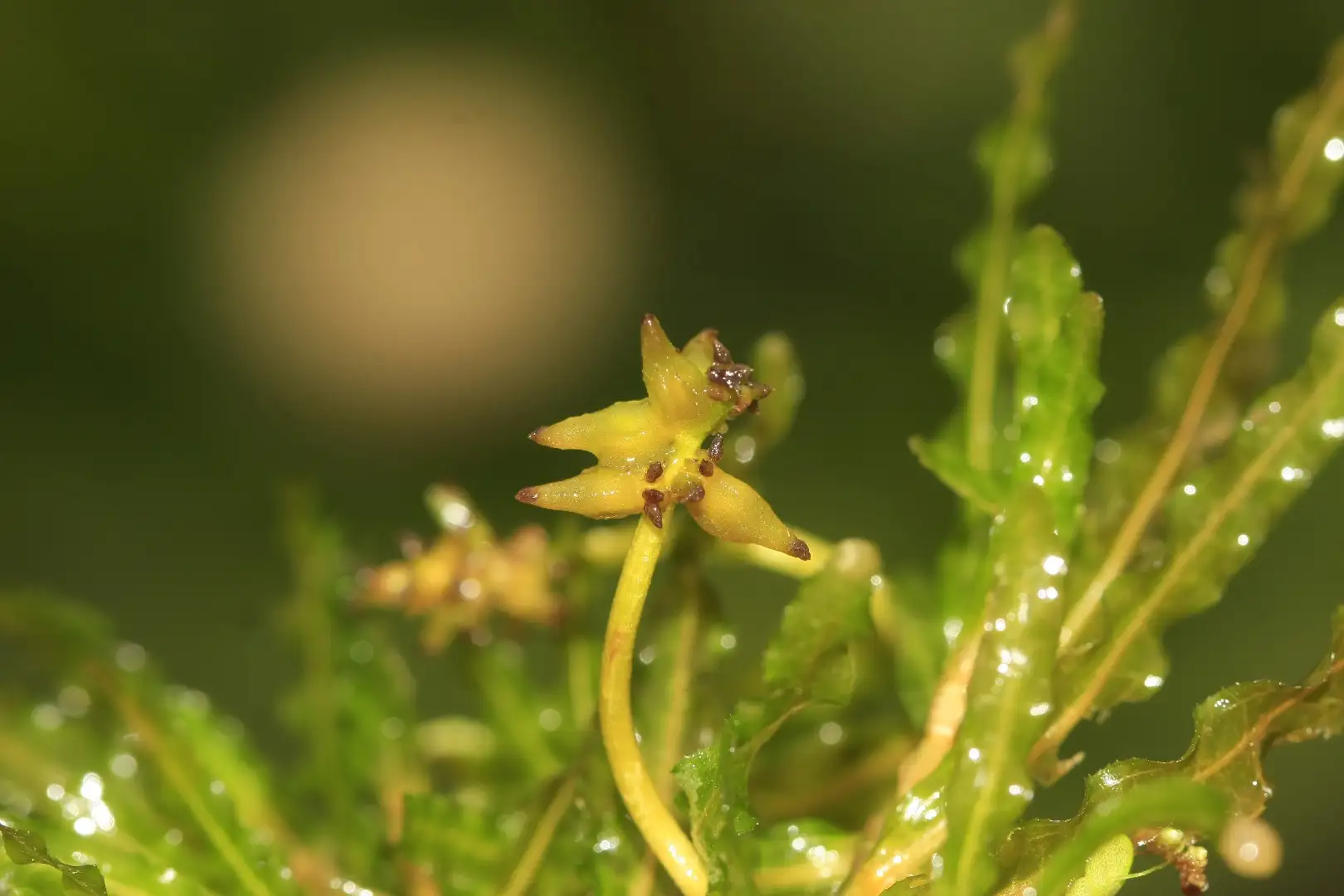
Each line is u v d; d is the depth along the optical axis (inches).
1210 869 12.6
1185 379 7.2
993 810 6.5
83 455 19.6
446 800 7.0
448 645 7.6
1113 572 7.0
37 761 7.3
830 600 6.7
